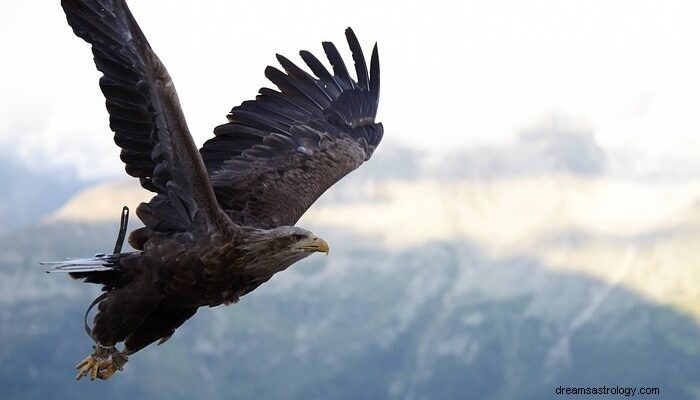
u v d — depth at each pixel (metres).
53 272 8.89
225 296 9.11
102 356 9.35
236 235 8.89
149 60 8.22
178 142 8.57
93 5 8.92
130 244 9.12
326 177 10.67
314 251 8.95
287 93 11.45
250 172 10.31
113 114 9.18
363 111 11.78
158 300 9.07
